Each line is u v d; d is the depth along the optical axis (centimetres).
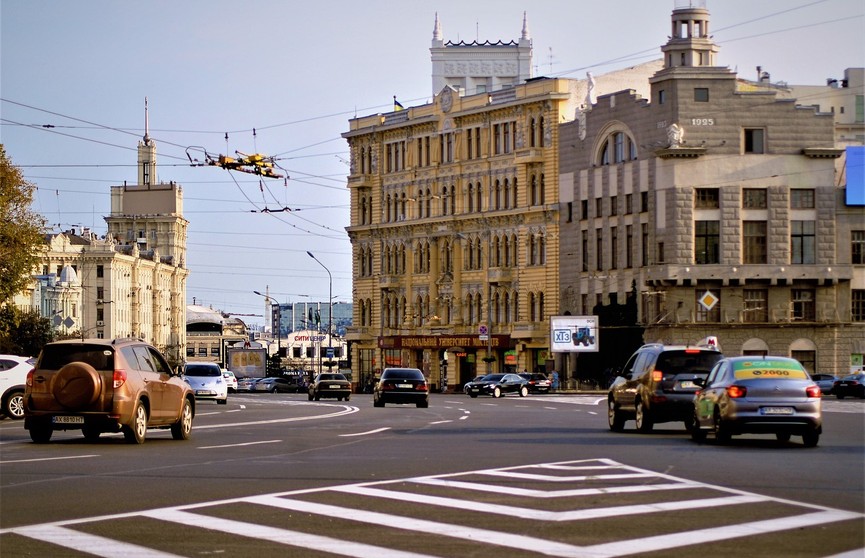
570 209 10119
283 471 2141
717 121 8956
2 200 5519
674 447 2716
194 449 2703
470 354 10956
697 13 9131
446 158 11269
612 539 1380
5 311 5872
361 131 11994
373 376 11769
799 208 9012
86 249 18000
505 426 3756
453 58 12731
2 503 1712
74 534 1439
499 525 1485
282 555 1299
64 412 2841
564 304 10144
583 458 2391
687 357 3316
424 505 1664
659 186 9050
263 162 6112
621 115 9494
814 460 2333
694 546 1336
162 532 1448
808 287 9050
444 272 11256
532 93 10400
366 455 2495
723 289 8994
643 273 9231
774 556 1279
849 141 9794
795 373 2786
